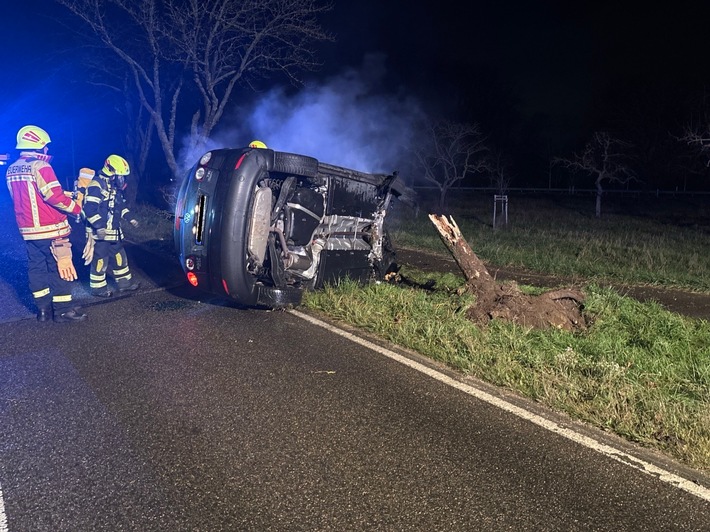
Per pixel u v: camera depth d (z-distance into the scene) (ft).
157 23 50.37
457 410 15.25
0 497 11.14
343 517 10.73
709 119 87.71
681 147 119.03
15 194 21.79
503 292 23.57
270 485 11.67
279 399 15.65
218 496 11.28
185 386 16.35
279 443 13.32
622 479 12.24
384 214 28.76
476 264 24.21
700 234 65.00
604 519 10.91
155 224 50.42
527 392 16.30
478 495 11.53
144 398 15.53
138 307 24.58
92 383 16.47
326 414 14.83
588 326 23.03
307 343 20.24
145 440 13.34
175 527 10.34
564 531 10.52
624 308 24.91
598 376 17.21
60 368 17.56
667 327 22.86
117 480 11.75
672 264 40.96
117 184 26.78
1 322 22.31
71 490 11.39
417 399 15.85
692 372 18.34
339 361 18.56
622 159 110.52
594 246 49.14
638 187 136.87
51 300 22.70
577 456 13.11
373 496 11.39
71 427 13.88
